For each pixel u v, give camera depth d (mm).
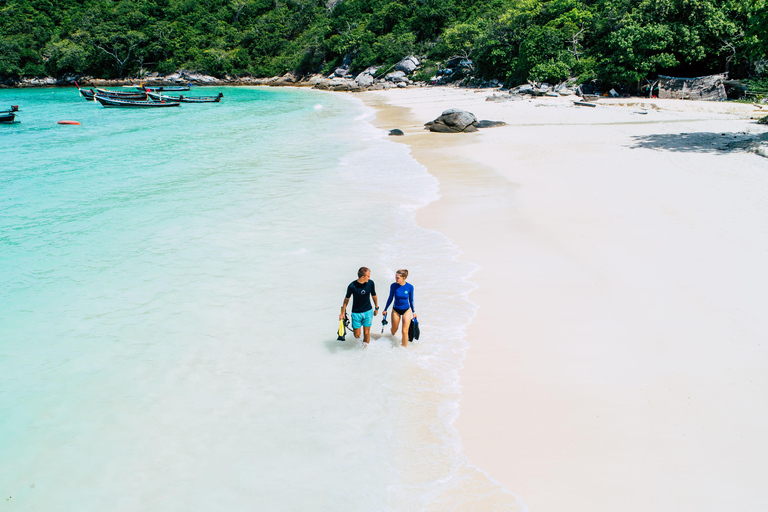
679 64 46781
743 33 42469
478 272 10688
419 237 12883
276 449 6027
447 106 51719
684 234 12109
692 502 5055
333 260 11562
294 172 20766
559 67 55844
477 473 5559
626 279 9969
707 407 6402
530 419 6359
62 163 23859
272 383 7305
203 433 6336
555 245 11930
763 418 6168
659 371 7164
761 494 5113
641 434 6008
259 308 9477
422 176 19531
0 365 7840
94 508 5277
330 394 7031
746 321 8258
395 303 8125
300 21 130875
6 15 115062
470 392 6949
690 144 23750
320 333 8617
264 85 119938
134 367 7754
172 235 13430
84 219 14914
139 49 118062
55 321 9148
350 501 5250
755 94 41031
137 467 5824
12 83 109562
